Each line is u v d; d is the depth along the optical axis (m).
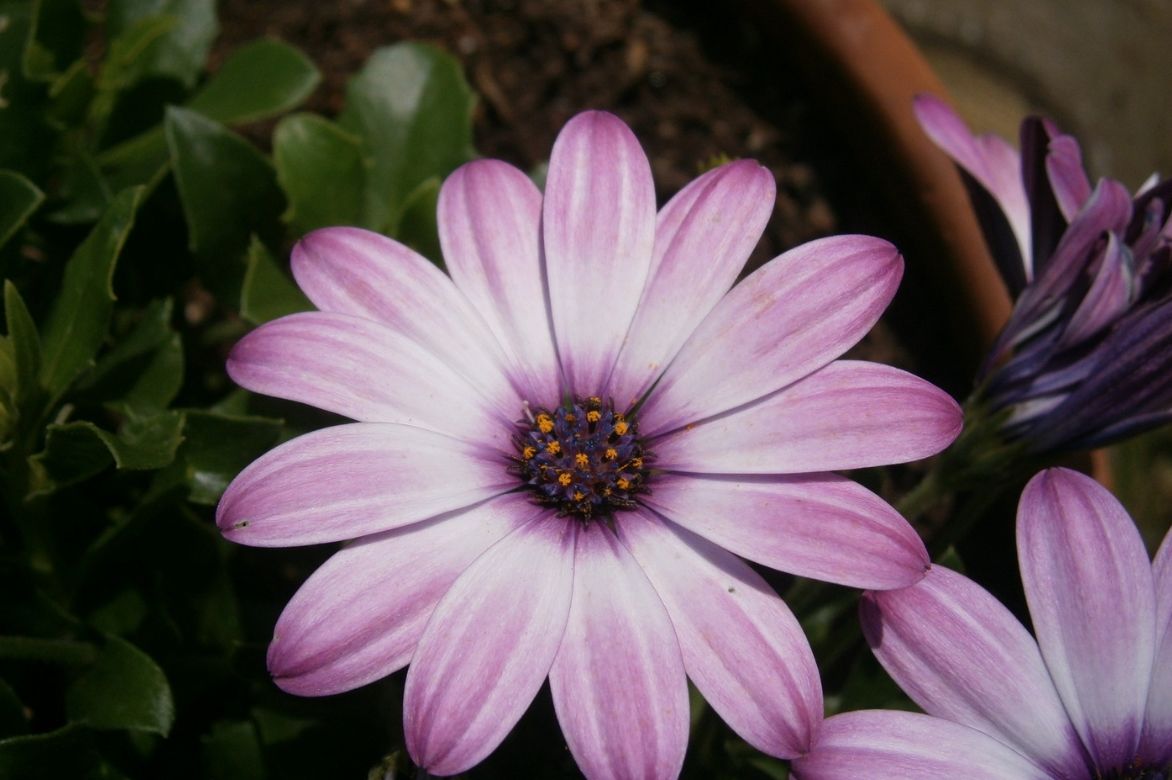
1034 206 0.20
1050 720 0.17
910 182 0.25
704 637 0.17
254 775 0.20
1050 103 0.37
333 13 0.27
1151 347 0.18
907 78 0.25
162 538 0.20
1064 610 0.17
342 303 0.18
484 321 0.18
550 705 0.20
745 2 0.26
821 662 0.20
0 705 0.19
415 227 0.21
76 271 0.19
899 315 0.25
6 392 0.18
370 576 0.16
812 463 0.17
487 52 0.27
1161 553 0.17
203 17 0.23
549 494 0.18
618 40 0.27
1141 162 0.37
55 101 0.21
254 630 0.21
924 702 0.17
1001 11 0.37
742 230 0.18
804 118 0.27
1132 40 0.38
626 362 0.18
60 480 0.19
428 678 0.16
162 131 0.22
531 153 0.26
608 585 0.17
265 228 0.21
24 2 0.22
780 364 0.17
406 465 0.17
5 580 0.20
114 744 0.20
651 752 0.16
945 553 0.20
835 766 0.16
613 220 0.18
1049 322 0.19
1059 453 0.19
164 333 0.20
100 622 0.20
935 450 0.17
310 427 0.21
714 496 0.17
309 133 0.22
